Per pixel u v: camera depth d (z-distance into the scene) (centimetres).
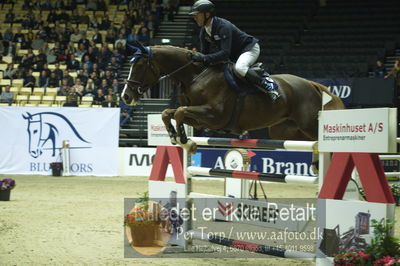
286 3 3669
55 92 2897
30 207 1399
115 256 858
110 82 2908
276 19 3509
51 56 3197
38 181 2128
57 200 1557
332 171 741
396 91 2323
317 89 988
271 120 945
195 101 922
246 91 909
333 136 741
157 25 3497
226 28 908
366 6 3550
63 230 1073
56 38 3359
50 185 1986
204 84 909
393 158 1336
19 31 3381
